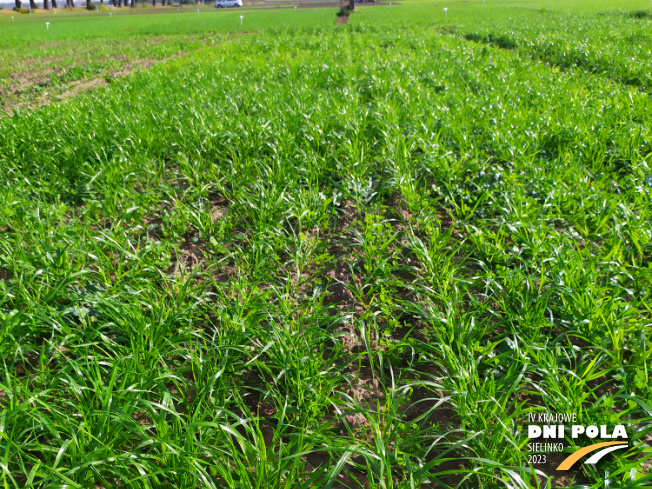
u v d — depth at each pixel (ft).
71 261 13.26
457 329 10.17
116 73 50.98
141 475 6.67
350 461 7.77
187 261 14.62
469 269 13.25
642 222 14.20
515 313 11.22
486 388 8.68
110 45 83.97
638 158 19.79
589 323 10.25
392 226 15.93
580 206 15.60
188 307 10.88
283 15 156.76
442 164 18.61
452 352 9.43
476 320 11.31
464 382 8.61
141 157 20.43
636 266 12.57
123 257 13.00
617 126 23.08
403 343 10.32
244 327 10.36
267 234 14.82
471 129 22.86
